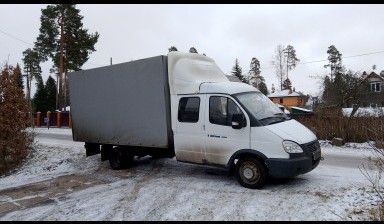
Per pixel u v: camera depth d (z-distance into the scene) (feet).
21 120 44.32
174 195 24.35
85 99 36.68
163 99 29.19
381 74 148.36
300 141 23.68
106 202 24.06
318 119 57.47
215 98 26.61
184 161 28.43
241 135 25.00
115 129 33.68
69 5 116.37
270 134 23.82
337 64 182.60
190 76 28.48
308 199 21.71
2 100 43.27
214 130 26.32
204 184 26.71
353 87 88.48
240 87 27.27
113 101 33.71
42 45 116.06
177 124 28.48
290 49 218.59
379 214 17.95
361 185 24.44
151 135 30.30
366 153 43.60
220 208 21.12
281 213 19.75
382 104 81.56
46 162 43.01
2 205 25.32
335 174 29.01
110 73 33.86
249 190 24.31
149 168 34.63
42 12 116.06
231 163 25.62
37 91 200.03
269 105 27.43
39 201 25.77
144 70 30.60
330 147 50.26
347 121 53.67
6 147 42.73
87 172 35.50
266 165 24.18
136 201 23.73
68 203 24.59
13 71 44.96
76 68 119.14
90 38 119.24
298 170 23.25
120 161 34.68
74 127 38.29
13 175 39.50
